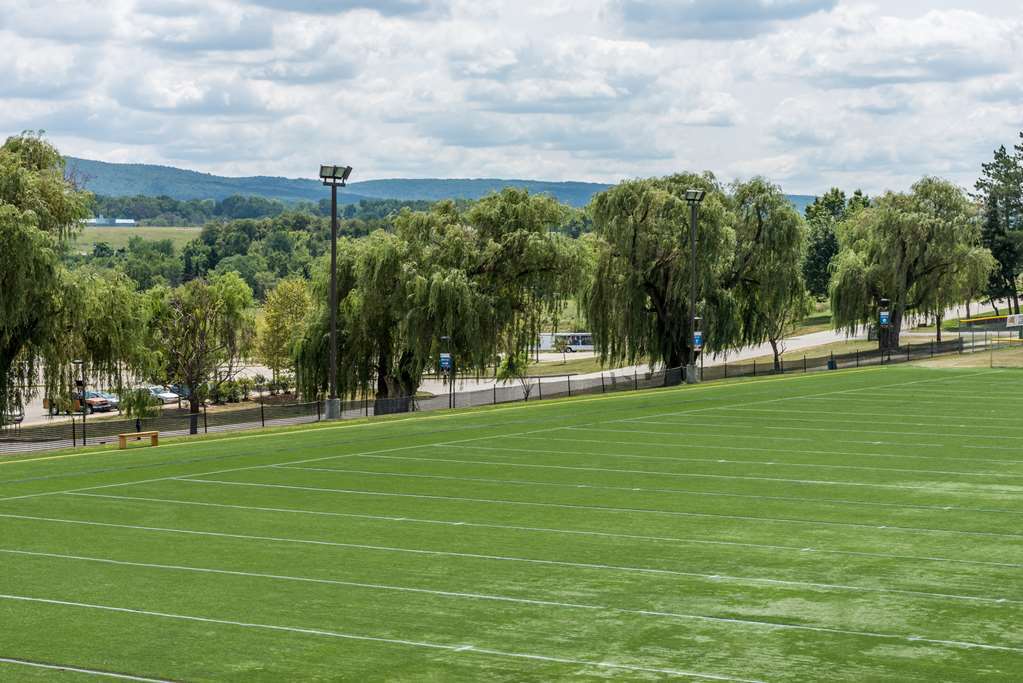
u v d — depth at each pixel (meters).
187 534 22.59
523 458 34.34
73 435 46.34
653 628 15.72
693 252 64.31
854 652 14.54
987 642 14.98
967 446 36.47
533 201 68.75
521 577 18.80
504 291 67.75
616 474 30.88
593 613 16.52
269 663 14.09
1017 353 83.88
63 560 20.16
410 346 62.69
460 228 66.81
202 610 16.69
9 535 22.55
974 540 21.88
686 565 19.70
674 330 72.75
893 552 20.77
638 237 71.31
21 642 15.05
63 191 53.38
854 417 45.81
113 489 28.64
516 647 14.80
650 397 56.97
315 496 27.36
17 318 48.06
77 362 53.72
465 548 21.17
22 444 46.59
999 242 131.62
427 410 56.03
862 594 17.62
